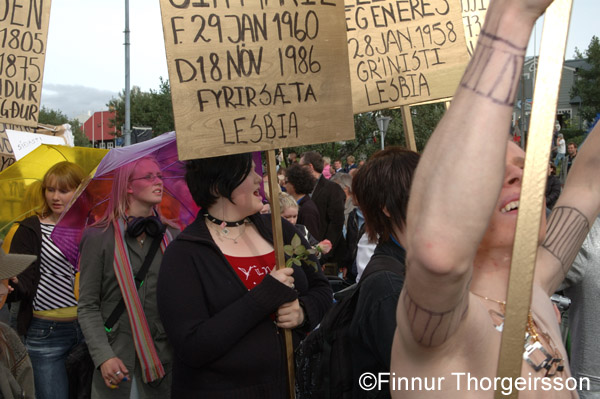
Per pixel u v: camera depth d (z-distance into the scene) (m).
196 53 2.38
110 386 2.98
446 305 1.00
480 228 0.88
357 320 1.85
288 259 2.58
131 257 3.14
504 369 0.97
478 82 0.90
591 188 1.64
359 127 29.78
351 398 1.93
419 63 3.32
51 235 3.59
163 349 3.15
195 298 2.30
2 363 2.29
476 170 0.87
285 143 2.51
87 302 3.09
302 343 2.16
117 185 3.17
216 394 2.26
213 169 2.40
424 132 26.83
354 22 3.32
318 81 2.59
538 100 0.93
